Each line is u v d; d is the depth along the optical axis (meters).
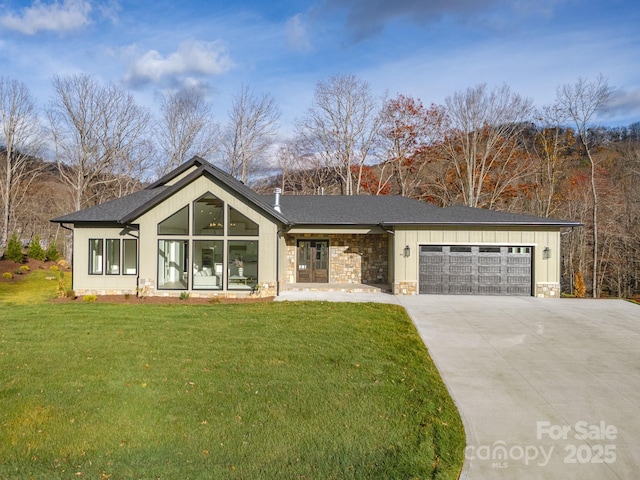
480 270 16.42
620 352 8.88
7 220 33.19
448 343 9.47
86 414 5.59
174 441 4.94
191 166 19.70
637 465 4.59
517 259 16.36
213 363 7.68
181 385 6.62
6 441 4.90
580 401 6.34
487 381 7.14
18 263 27.17
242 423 5.39
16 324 10.68
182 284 15.73
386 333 10.06
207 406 5.88
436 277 16.53
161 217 15.67
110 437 5.02
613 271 28.41
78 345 8.77
